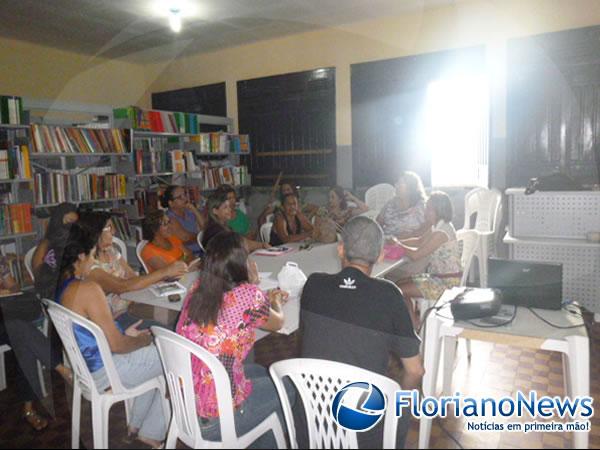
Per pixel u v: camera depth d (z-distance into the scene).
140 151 2.59
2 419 1.79
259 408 1.26
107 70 3.02
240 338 1.20
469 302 1.22
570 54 1.64
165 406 1.52
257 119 2.11
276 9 2.01
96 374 1.44
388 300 1.05
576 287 1.33
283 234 1.89
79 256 1.61
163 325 1.71
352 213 1.59
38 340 1.82
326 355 1.08
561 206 1.43
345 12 1.79
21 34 3.24
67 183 2.65
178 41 2.63
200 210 2.12
